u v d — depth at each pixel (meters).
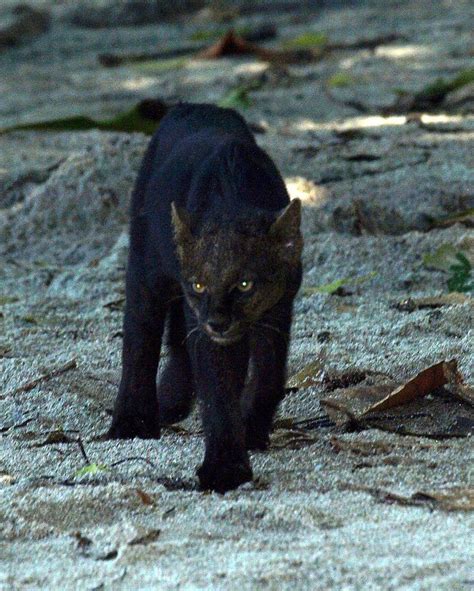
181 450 10.03
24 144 21.58
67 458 9.93
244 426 9.77
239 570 7.48
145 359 10.69
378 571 7.38
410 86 25.20
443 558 7.53
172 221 9.45
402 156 18.91
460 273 13.99
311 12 38.88
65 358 12.28
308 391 11.08
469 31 32.53
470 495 8.55
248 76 27.25
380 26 34.75
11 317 14.02
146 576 7.53
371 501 8.60
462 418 10.35
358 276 14.73
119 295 14.70
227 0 39.84
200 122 10.79
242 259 9.08
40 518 8.56
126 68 30.88
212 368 9.33
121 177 18.03
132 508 8.67
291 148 19.77
